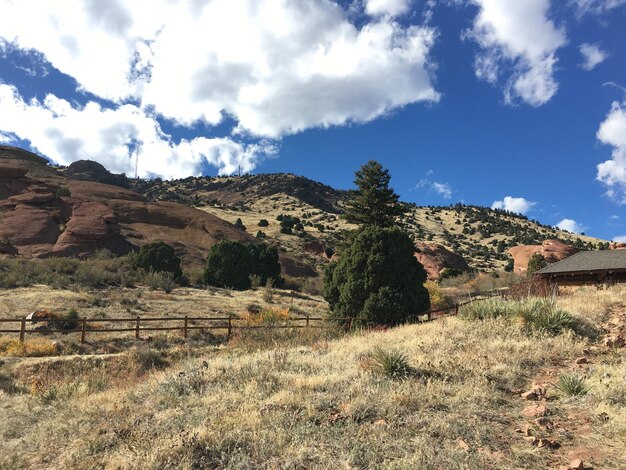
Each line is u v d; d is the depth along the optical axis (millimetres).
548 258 48438
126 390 9234
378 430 5523
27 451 6289
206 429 5688
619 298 15422
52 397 10242
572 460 4734
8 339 17547
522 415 6039
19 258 39062
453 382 7426
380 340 11625
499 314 12367
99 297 27672
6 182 56875
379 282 17938
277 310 26969
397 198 46250
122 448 5559
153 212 63375
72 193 62156
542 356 8875
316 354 10711
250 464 4812
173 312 25297
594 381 7137
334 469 4613
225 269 40594
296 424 5844
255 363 9719
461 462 4594
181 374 9414
